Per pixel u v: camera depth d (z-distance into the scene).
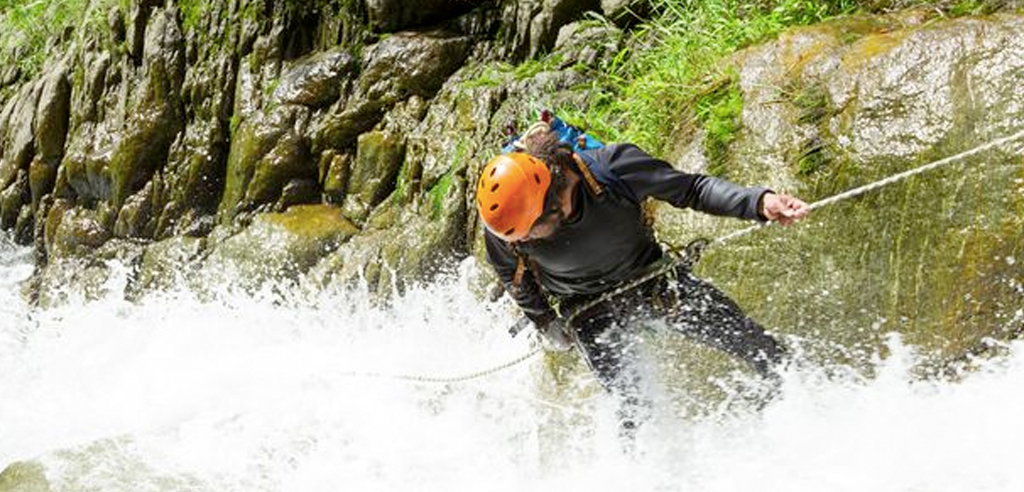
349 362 6.37
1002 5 5.04
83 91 8.48
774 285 4.71
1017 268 4.19
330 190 7.38
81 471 4.94
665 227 5.11
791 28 5.36
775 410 4.38
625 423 4.48
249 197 7.55
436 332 6.45
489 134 6.80
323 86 7.48
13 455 6.25
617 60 6.62
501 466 4.79
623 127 6.23
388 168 7.18
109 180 8.14
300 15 7.74
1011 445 3.79
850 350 4.49
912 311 4.41
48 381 7.21
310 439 5.22
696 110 5.46
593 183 3.77
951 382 4.26
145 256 7.88
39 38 9.77
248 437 5.27
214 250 7.51
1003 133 4.29
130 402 6.62
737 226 4.87
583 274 4.02
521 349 5.91
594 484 4.43
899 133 4.56
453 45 7.35
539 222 3.76
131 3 8.24
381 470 4.88
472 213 6.66
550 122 3.90
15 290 8.41
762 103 5.09
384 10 7.42
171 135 8.02
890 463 3.92
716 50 5.93
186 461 5.05
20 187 8.81
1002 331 4.21
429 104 7.26
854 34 5.14
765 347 4.32
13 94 9.68
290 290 7.11
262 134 7.50
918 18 5.18
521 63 7.21
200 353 6.98
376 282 6.82
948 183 4.38
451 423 5.25
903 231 4.46
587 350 4.31
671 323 4.23
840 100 4.80
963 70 4.49
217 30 7.93
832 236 4.61
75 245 8.20
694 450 4.38
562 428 4.89
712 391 4.59
